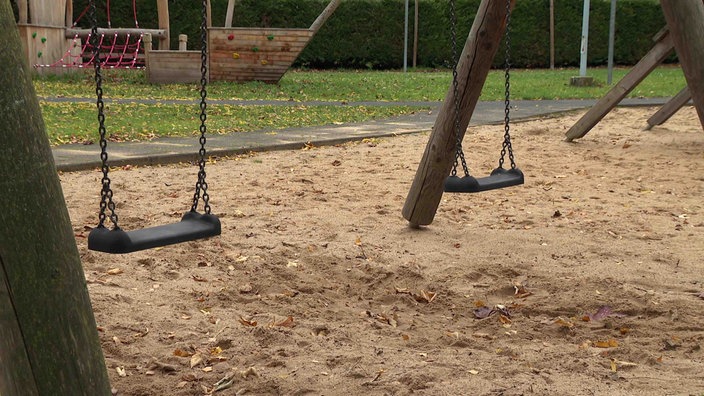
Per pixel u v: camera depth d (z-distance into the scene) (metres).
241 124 15.38
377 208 8.55
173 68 24.00
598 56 36.59
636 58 36.94
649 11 36.31
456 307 5.71
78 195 8.84
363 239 7.32
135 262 6.44
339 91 23.33
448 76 30.31
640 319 5.45
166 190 9.29
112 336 4.91
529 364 4.57
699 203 9.01
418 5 35.19
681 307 5.57
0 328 2.69
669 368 4.57
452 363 4.56
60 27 25.14
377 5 34.56
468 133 14.66
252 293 5.89
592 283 6.06
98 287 5.80
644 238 7.45
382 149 12.75
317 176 10.36
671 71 32.34
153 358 4.60
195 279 6.09
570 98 22.05
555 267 6.52
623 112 17.75
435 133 7.31
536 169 11.04
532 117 17.16
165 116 16.31
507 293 5.99
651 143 13.45
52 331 2.70
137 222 7.71
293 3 33.78
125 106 17.66
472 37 7.02
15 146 2.62
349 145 13.27
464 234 7.56
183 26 33.25
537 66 36.72
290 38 24.06
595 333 5.18
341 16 34.31
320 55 34.44
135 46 31.61
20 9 23.53
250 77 24.47
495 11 6.88
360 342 4.94
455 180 6.26
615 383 4.30
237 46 24.08
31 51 23.56
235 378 4.35
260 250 6.87
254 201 8.77
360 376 4.37
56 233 2.71
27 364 2.69
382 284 6.16
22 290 2.65
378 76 30.05
